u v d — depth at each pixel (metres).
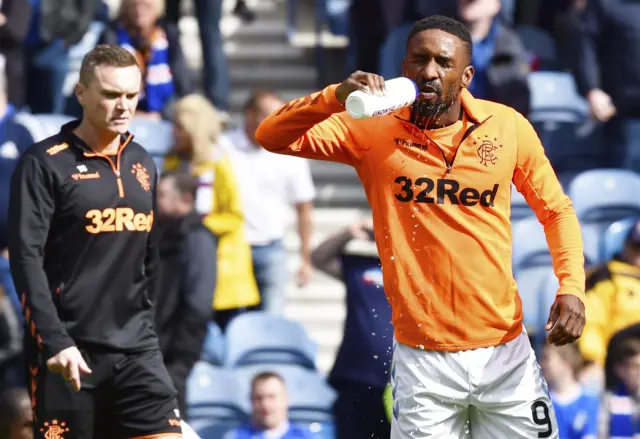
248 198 31.50
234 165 31.67
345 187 38.84
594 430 27.45
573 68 37.81
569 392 27.66
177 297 24.83
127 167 18.00
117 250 17.83
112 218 17.75
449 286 16.45
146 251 18.36
